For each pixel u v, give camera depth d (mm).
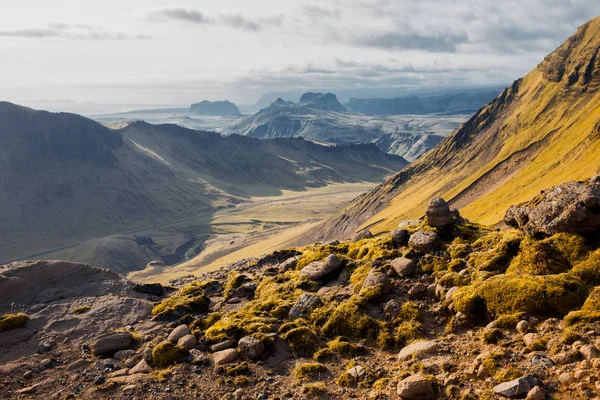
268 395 12992
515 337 12875
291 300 19469
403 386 11648
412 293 17469
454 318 15125
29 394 13438
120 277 23625
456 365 12578
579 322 12180
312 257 24359
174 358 15312
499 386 10812
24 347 16219
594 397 9547
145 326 18281
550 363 11117
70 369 14906
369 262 20797
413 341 14719
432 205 22438
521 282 14516
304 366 14070
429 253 20266
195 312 20141
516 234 18906
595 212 15680
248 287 22672
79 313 18812
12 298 19594
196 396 13219
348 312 16641
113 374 14602
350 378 13258
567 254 15570
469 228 22531
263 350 15289
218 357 15086
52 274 21594
